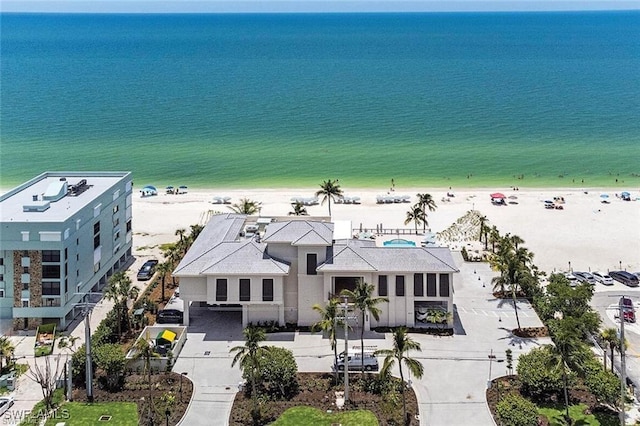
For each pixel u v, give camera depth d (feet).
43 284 263.08
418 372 196.54
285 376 216.54
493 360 240.73
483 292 308.19
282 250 270.05
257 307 269.64
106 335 248.32
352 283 265.75
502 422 195.83
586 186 547.90
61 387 221.87
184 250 340.18
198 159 645.92
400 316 267.39
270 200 493.77
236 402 212.43
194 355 245.86
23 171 592.60
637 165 617.21
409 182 561.43
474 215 431.02
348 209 469.16
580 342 210.59
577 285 287.48
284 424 199.93
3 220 265.13
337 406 209.97
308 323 270.05
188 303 271.69
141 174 590.55
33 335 261.85
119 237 339.98
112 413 205.67
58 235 259.60
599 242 393.50
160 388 220.64
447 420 202.18
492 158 647.56
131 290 274.16
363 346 246.47
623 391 191.62
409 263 266.98
